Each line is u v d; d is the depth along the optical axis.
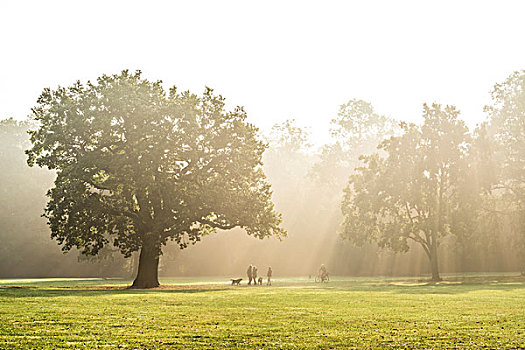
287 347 10.05
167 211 36.56
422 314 16.03
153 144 34.25
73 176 33.81
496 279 48.91
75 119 34.81
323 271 50.22
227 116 38.16
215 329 12.37
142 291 29.23
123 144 35.09
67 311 15.89
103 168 34.19
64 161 36.00
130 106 34.91
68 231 34.56
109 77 37.41
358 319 14.59
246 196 37.91
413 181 49.34
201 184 36.62
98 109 35.66
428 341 10.86
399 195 49.72
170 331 11.95
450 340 11.00
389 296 24.70
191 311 16.66
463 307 18.53
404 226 49.62
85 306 17.78
